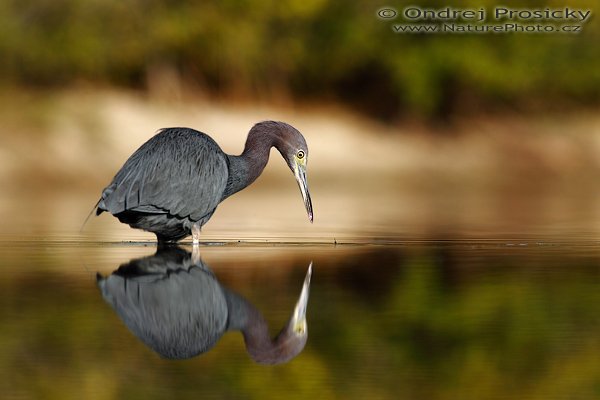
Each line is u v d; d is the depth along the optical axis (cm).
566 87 3978
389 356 659
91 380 603
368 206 2086
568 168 3744
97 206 1091
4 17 3400
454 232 1438
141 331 720
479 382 602
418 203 2205
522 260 1091
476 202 2262
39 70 3412
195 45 3619
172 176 1114
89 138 3089
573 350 674
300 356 662
